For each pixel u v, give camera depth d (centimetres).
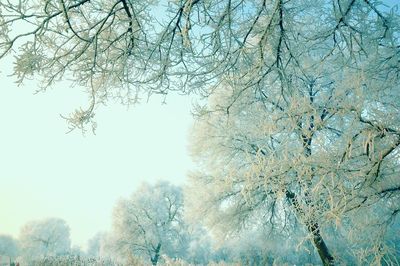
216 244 1202
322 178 304
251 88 366
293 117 326
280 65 352
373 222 359
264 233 1105
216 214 1158
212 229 1186
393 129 308
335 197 332
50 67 294
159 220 3531
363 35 316
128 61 337
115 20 322
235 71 338
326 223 330
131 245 3198
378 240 363
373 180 326
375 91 333
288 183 342
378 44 316
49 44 291
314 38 321
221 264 1209
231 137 959
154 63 336
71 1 280
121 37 324
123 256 3158
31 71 283
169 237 3516
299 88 365
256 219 1127
